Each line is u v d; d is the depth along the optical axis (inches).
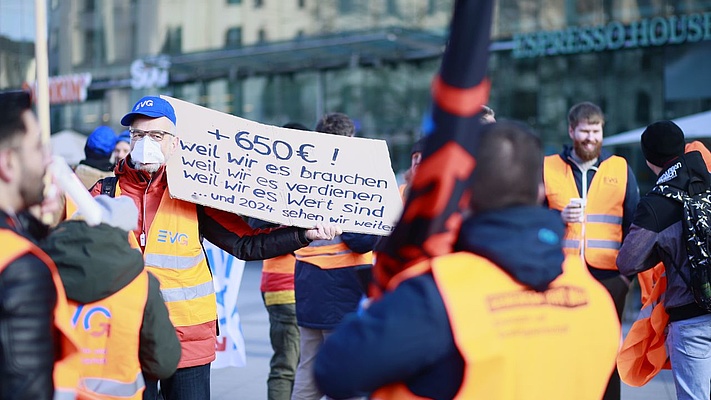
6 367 72.6
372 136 771.4
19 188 81.6
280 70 812.6
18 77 995.9
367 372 69.2
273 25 812.6
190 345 139.6
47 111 123.3
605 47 638.5
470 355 69.7
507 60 687.7
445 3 721.6
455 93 70.1
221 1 847.7
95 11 931.3
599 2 645.3
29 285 74.2
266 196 149.9
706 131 400.2
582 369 77.2
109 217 92.8
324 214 152.6
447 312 69.7
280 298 216.4
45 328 75.0
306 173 153.9
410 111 750.5
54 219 101.4
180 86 879.1
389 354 68.6
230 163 148.6
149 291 96.3
